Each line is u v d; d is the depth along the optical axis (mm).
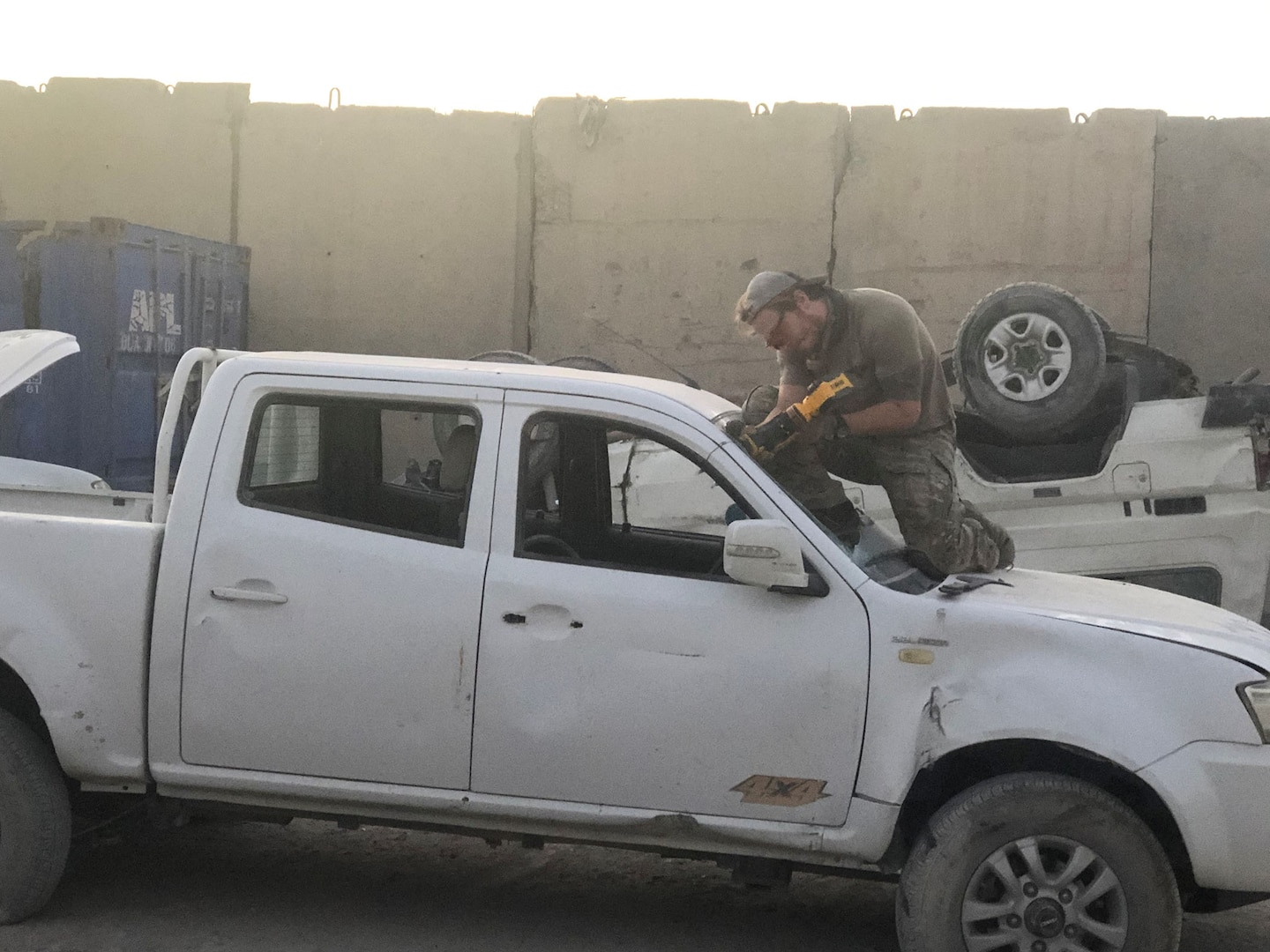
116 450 9453
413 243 12336
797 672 4094
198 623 4324
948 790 4230
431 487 4516
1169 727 3893
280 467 4531
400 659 4234
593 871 5324
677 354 12055
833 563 4164
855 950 4652
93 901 4789
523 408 4395
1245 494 7723
